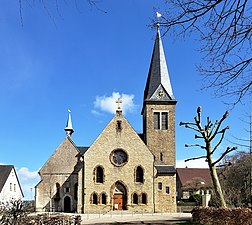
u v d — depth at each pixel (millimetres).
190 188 99875
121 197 61406
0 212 20875
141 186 61719
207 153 28531
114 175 61875
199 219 34531
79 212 60375
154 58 72812
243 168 46094
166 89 70125
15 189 76125
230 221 27906
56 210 65625
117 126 63656
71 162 67812
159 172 62594
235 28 7723
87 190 60969
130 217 50344
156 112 69125
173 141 67938
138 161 62562
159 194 61812
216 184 28891
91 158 62125
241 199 37156
